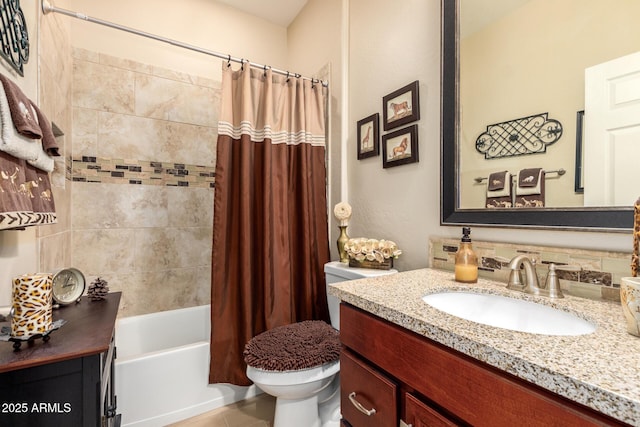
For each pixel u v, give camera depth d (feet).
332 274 4.84
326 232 6.19
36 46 3.92
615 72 2.46
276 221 5.65
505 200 3.23
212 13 7.38
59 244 5.08
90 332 2.76
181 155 6.97
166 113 6.81
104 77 6.19
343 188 5.96
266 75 5.76
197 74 7.16
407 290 2.87
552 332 2.41
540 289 2.68
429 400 2.02
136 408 4.56
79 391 2.36
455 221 3.73
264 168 5.58
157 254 6.72
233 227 5.50
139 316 6.07
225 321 5.30
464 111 3.66
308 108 6.08
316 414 4.24
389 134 4.84
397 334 2.27
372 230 5.31
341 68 5.98
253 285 5.62
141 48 6.57
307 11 7.37
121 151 6.35
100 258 6.17
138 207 6.52
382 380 2.38
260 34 8.02
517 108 3.14
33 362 2.18
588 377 1.30
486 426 1.64
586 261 2.59
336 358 3.90
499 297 2.82
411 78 4.50
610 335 1.77
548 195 2.88
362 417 2.63
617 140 2.44
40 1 4.07
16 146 2.56
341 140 5.97
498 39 3.32
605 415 1.24
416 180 4.42
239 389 5.43
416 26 4.42
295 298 5.97
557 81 2.82
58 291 3.64
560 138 2.80
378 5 5.16
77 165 5.95
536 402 1.45
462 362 1.78
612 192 2.47
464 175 3.66
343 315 2.94
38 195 3.20
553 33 2.86
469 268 3.13
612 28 2.48
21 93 2.86
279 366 3.64
